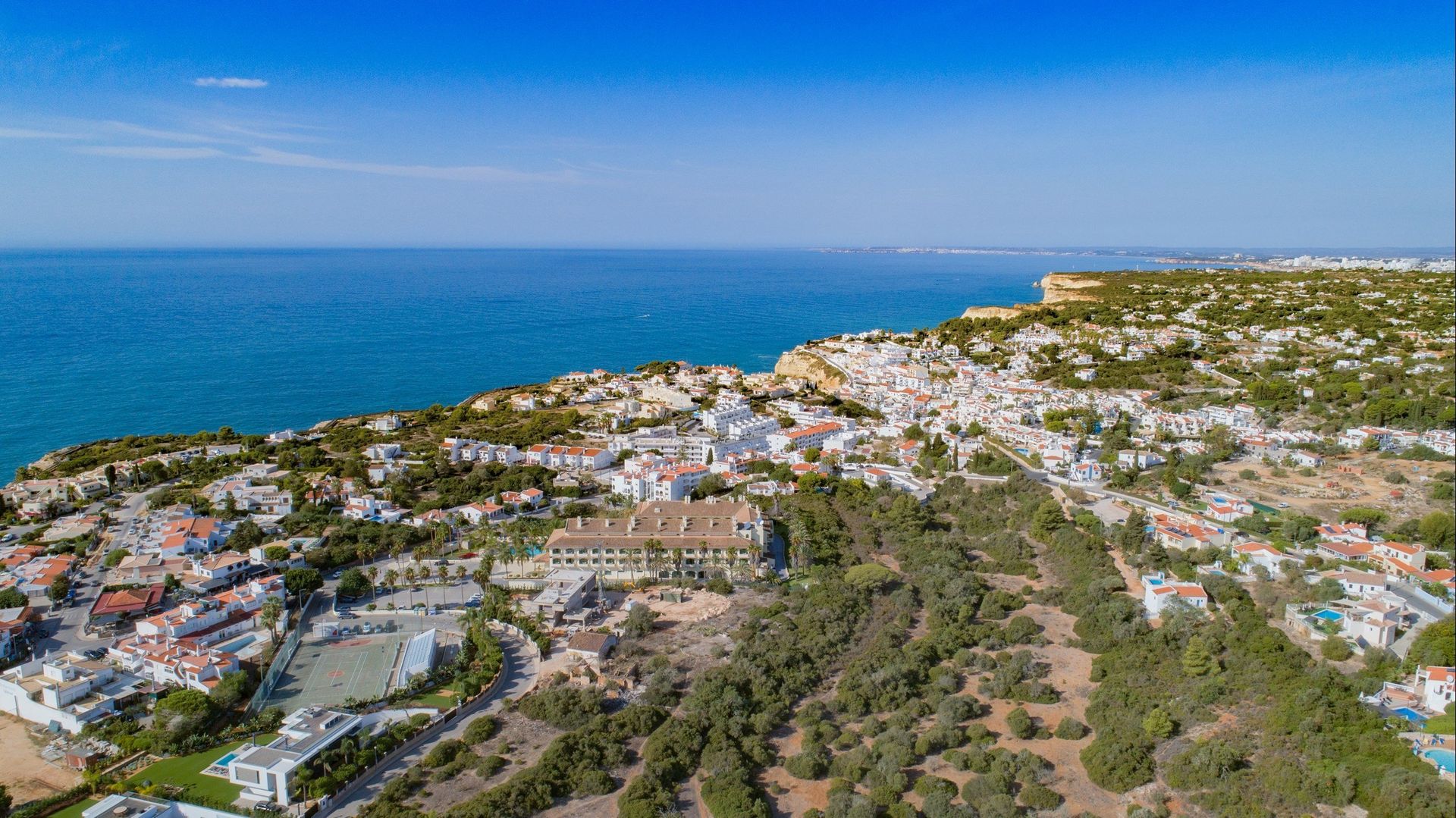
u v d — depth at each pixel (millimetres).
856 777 125062
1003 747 132750
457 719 143750
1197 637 151375
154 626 167000
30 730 139125
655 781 122750
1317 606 156000
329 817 119188
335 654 166750
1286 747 121438
